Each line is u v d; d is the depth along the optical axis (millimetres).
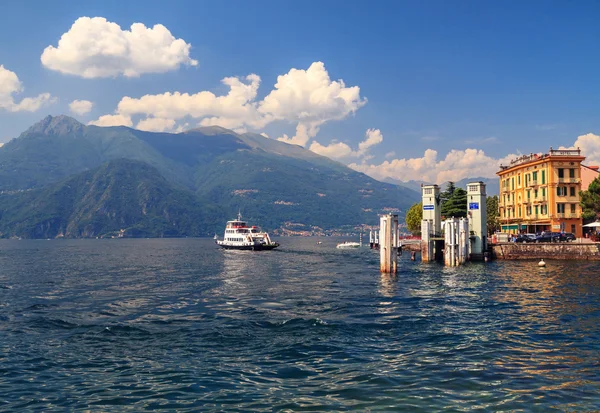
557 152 99375
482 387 19781
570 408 17609
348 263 94625
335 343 27219
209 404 18734
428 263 80188
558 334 28250
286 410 18000
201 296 48312
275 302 42875
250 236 173250
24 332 31250
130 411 18266
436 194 86312
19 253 172250
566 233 88000
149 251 188125
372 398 18891
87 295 50000
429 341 27250
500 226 124375
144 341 28500
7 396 19859
